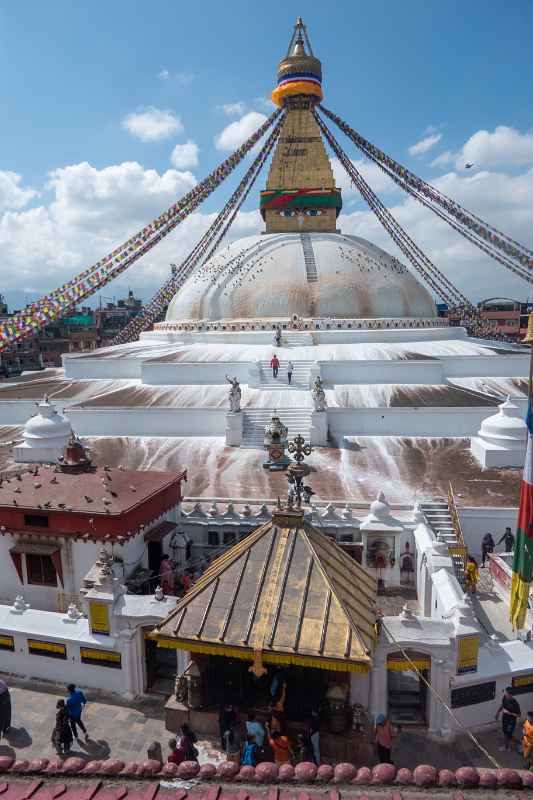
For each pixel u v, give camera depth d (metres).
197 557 17.34
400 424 26.22
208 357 32.69
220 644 8.62
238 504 19.30
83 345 82.81
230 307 38.47
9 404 30.31
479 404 26.39
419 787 5.23
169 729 10.41
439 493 20.20
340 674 9.87
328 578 9.14
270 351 32.88
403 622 10.48
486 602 15.55
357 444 25.17
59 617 12.41
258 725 8.98
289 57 42.53
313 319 36.25
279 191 43.66
